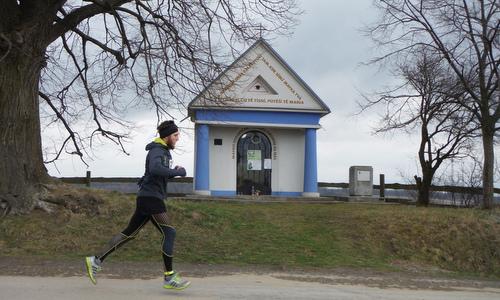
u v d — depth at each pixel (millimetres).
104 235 11469
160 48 13805
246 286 8047
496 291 9172
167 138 7000
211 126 23812
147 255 10695
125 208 12617
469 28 16891
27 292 6785
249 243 12141
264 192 24234
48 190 12219
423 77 20469
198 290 7438
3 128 11680
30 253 10250
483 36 16547
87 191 12828
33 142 12234
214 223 13086
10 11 11742
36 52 12133
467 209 17266
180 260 10523
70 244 10812
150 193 6922
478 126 20297
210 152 23781
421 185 22672
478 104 17531
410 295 8062
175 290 7258
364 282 9141
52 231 11172
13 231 10938
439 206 21922
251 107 23281
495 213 15906
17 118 11805
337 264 11109
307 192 23812
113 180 25969
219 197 22047
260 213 15328
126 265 9664
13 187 11641
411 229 14086
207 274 9141
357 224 14555
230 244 11891
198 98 15008
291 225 14133
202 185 23031
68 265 9164
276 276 9312
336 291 8023
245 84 23203
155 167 6680
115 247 7125
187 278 8594
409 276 10422
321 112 23750
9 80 11734
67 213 11852
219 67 14461
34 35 12031
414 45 17844
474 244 13586
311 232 13672
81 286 7309
